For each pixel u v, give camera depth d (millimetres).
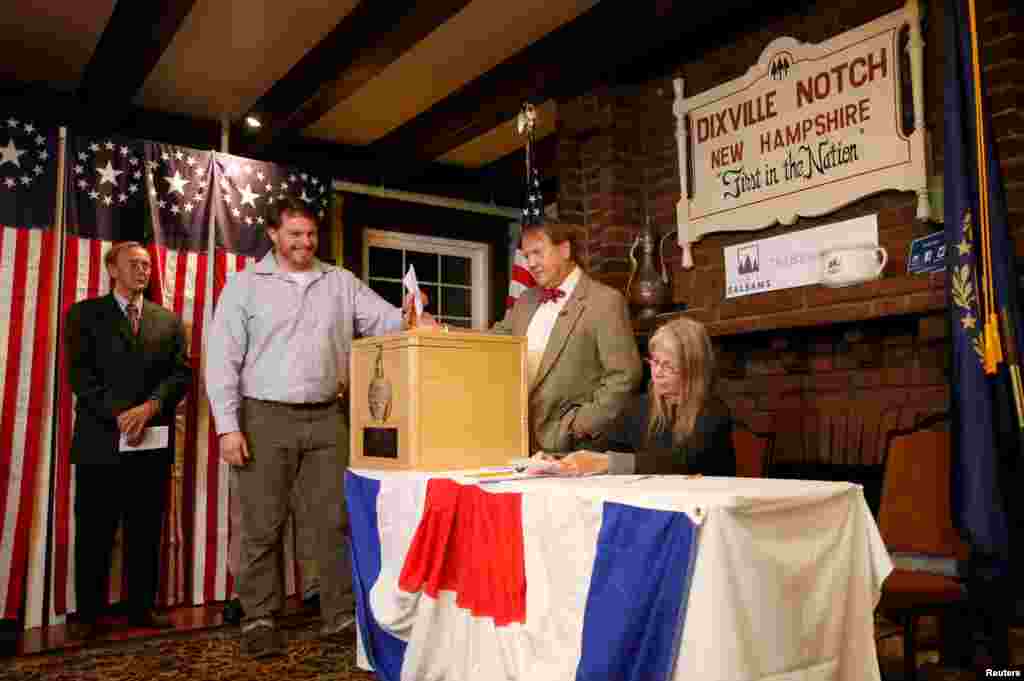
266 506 3021
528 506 1650
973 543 2480
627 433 2271
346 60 3785
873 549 1640
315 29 3838
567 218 4441
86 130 4488
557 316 2711
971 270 2584
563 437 2605
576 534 1534
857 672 1588
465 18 3785
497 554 1711
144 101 4582
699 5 3342
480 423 2336
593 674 1417
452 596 1881
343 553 3168
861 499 1646
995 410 2512
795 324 3424
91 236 3996
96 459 3555
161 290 4145
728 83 3893
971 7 2633
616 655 1387
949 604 2168
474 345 2342
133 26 3570
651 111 4344
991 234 2562
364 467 2479
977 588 2514
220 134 4910
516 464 2014
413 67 4281
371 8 3590
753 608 1370
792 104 3613
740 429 3262
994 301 2531
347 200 5465
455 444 2279
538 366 2689
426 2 3338
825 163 3479
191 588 4086
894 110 3236
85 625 3531
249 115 4617
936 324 2963
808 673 1460
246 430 3068
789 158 3621
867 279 3211
